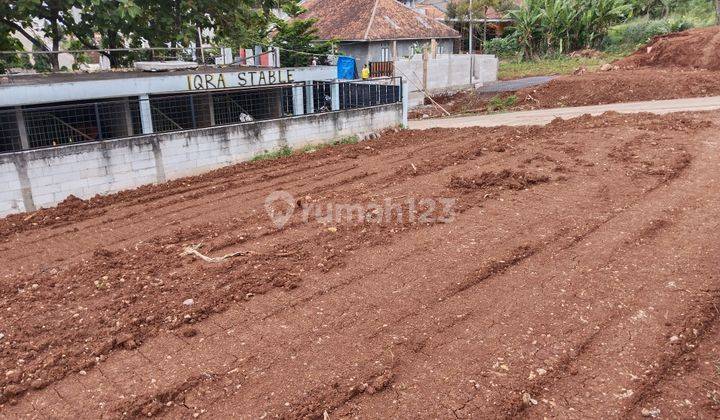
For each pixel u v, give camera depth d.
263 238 8.95
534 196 10.16
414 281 7.22
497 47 38.84
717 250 7.71
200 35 20.72
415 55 30.08
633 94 21.70
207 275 7.58
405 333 6.09
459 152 13.62
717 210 9.10
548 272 7.31
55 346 6.06
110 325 6.41
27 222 10.34
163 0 17.52
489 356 5.64
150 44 18.58
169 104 14.49
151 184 12.57
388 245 8.39
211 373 5.52
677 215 8.98
